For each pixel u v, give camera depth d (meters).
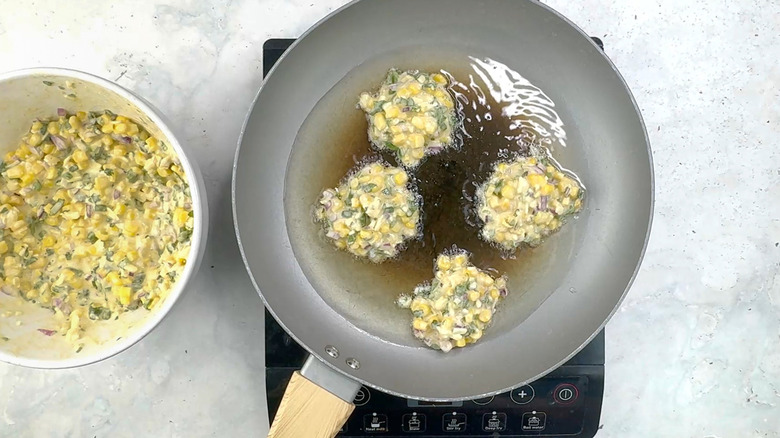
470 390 0.55
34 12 0.60
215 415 0.61
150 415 0.61
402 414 0.57
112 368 0.61
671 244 0.61
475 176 0.58
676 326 0.61
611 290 0.56
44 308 0.52
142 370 0.61
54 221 0.52
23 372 0.61
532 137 0.58
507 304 0.58
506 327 0.58
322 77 0.57
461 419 0.57
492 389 0.55
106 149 0.52
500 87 0.58
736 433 0.62
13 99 0.49
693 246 0.61
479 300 0.55
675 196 0.61
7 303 0.51
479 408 0.57
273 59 0.57
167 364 0.61
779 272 0.61
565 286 0.58
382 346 0.58
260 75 0.60
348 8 0.53
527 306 0.58
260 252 0.56
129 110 0.51
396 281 0.58
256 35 0.60
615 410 0.62
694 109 0.61
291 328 0.57
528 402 0.57
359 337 0.58
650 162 0.52
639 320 0.61
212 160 0.60
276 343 0.57
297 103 0.58
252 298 0.61
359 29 0.56
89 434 0.61
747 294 0.61
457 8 0.55
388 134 0.56
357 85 0.58
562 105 0.58
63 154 0.53
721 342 0.61
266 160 0.57
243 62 0.60
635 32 0.60
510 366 0.57
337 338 0.58
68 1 0.60
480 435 0.58
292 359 0.57
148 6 0.60
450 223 0.58
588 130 0.58
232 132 0.60
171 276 0.51
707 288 0.61
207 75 0.60
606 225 0.57
